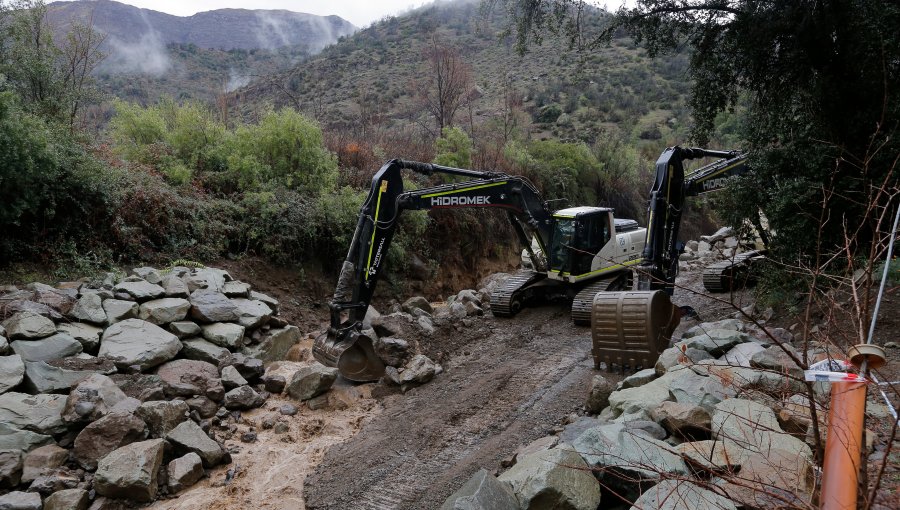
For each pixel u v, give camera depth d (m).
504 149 26.64
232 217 15.13
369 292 10.86
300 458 8.02
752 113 13.62
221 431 8.62
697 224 33.81
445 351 11.98
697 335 9.58
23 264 11.35
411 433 8.64
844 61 11.41
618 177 30.67
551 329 13.20
